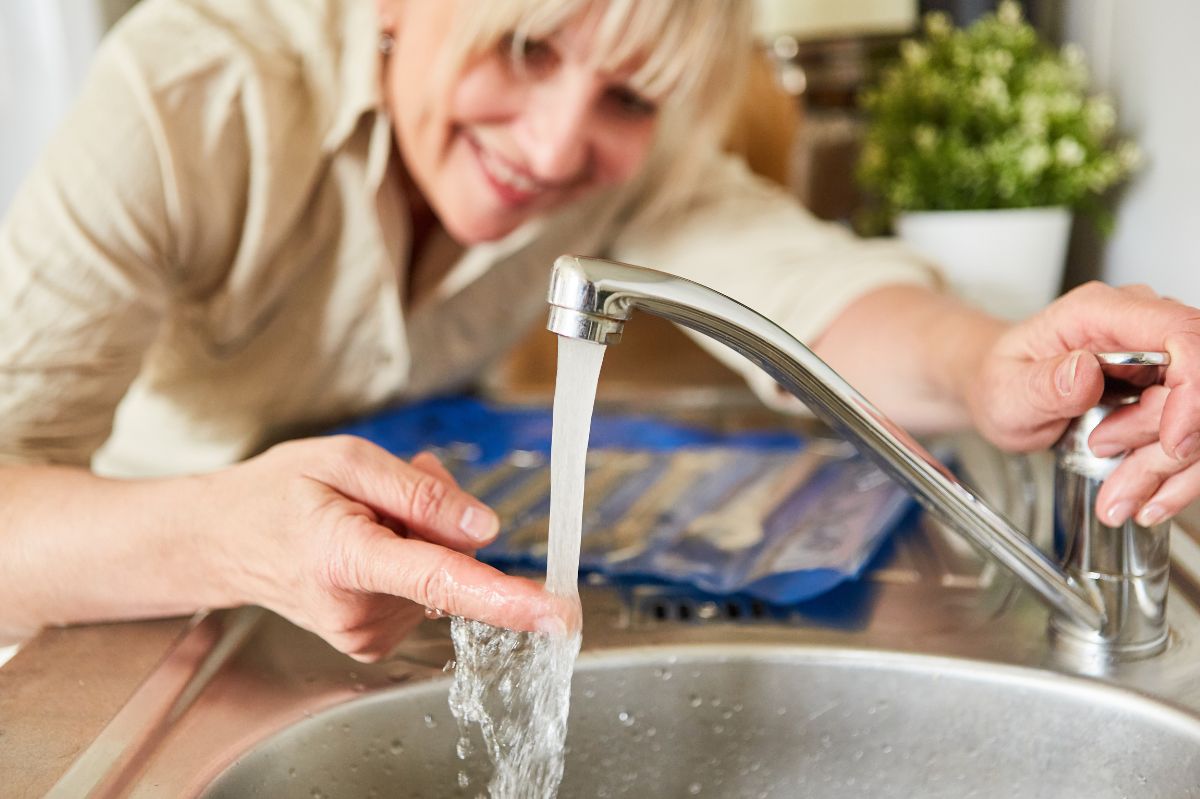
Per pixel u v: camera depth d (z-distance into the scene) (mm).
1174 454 421
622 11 686
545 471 860
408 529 509
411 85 797
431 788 531
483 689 473
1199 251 797
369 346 990
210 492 528
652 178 1049
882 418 448
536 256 1053
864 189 1372
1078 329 495
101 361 753
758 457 881
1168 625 552
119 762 445
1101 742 502
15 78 1650
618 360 1375
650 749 560
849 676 545
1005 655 535
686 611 607
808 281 938
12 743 457
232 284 891
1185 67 821
